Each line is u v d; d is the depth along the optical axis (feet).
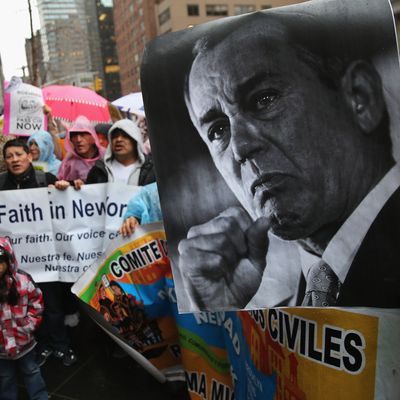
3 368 8.54
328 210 4.06
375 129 3.81
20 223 9.91
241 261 4.51
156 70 4.53
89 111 12.72
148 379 9.98
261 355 5.67
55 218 9.86
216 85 4.31
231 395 7.29
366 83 3.78
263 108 4.14
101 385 10.00
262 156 4.23
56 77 81.87
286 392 5.20
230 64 4.20
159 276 8.15
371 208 3.92
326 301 4.18
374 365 4.41
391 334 4.29
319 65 3.90
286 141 4.10
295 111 4.03
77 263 9.89
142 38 215.72
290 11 3.93
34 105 11.08
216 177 4.49
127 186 9.50
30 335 8.61
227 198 4.49
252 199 4.35
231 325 6.59
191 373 7.74
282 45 4.00
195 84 4.41
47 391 9.95
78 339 12.20
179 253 4.76
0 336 8.38
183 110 4.50
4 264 8.09
